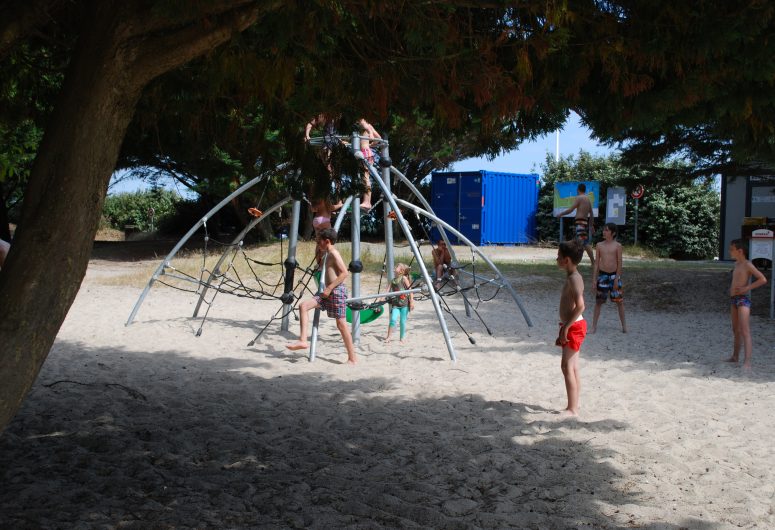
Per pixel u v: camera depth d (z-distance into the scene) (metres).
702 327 11.79
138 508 4.12
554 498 4.32
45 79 5.58
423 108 5.15
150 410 6.42
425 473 4.78
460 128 5.36
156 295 15.21
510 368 8.48
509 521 3.93
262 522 3.93
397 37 4.18
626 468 4.89
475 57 4.17
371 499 4.26
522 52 4.05
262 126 4.93
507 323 12.22
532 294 15.80
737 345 8.71
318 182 4.98
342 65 4.38
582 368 8.43
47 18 3.83
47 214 2.90
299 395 7.09
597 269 11.18
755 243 12.54
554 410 6.48
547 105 4.72
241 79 4.06
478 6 3.88
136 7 2.99
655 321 12.54
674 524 3.89
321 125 5.00
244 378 7.88
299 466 4.95
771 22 4.04
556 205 29.23
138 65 3.03
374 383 7.68
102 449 5.31
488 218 29.88
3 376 2.76
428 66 4.24
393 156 26.69
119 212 44.91
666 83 4.68
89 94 2.96
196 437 5.61
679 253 31.06
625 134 12.16
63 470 4.84
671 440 5.52
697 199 30.09
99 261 23.86
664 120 4.99
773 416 6.24
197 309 12.14
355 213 10.17
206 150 5.80
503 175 30.22
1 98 5.58
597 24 4.20
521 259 23.44
